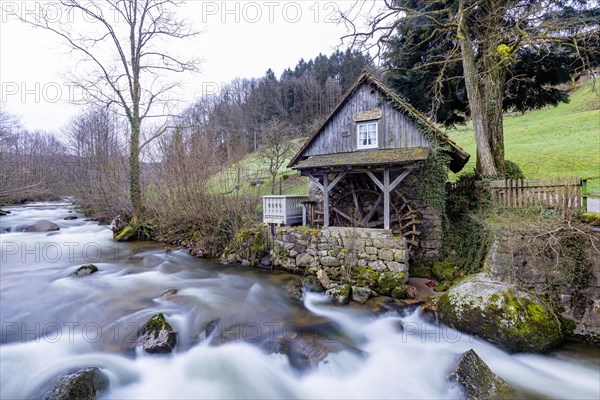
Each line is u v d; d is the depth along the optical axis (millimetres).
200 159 13805
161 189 14945
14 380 4625
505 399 4297
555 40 8633
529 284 6289
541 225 6293
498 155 11102
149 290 8422
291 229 10172
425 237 10250
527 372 5035
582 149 19141
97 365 4965
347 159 10047
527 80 12719
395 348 5895
